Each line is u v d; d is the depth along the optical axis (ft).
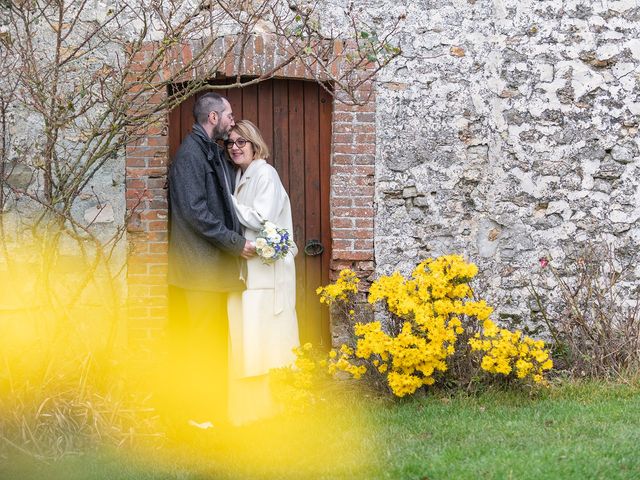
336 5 18.31
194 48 17.65
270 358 16.55
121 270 16.37
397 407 15.71
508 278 19.10
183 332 17.34
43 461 13.53
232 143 16.89
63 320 15.37
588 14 19.12
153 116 17.40
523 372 15.64
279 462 13.17
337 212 18.49
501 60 18.94
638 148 19.30
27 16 16.17
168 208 17.83
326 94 18.83
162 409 15.88
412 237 18.79
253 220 16.33
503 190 19.03
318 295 18.94
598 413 15.02
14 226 17.35
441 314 16.07
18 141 17.33
